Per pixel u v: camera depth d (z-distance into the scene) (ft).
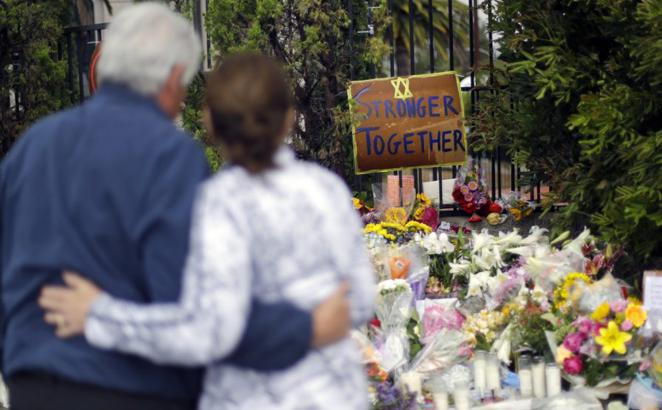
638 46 31.58
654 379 27.40
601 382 28.07
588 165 35.65
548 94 36.04
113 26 14.32
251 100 13.51
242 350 13.02
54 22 47.39
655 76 31.27
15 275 13.92
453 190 40.88
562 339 28.66
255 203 13.16
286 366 13.08
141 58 13.99
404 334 29.04
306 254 13.34
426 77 40.45
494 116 38.52
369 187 42.47
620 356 27.76
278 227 13.19
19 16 46.39
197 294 12.60
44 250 13.73
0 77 46.88
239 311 12.62
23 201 14.10
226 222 12.86
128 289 13.44
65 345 13.43
